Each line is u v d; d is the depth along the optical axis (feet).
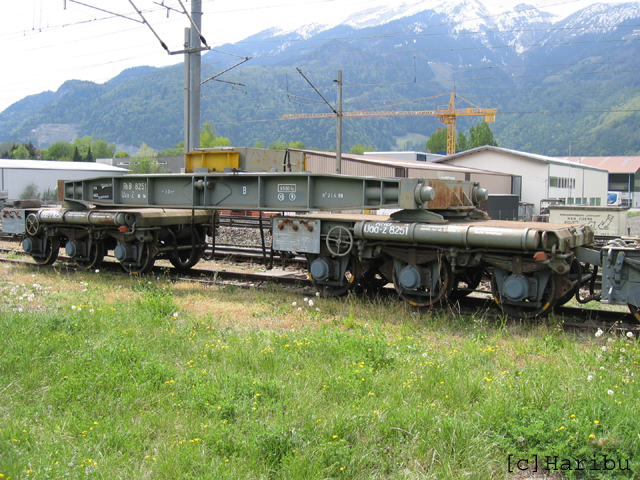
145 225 41.39
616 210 63.87
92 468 13.52
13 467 13.16
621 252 26.17
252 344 23.45
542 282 28.45
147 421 16.30
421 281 31.48
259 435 14.71
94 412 16.93
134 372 19.49
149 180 39.88
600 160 346.33
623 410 16.02
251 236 68.28
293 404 17.13
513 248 27.99
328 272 34.45
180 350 23.06
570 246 27.71
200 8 61.36
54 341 22.68
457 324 28.66
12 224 49.19
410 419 15.85
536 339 25.30
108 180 42.22
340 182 32.94
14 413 16.71
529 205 159.33
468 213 34.37
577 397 17.29
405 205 29.94
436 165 157.79
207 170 38.24
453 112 342.64
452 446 14.67
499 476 13.80
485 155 191.31
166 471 13.53
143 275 43.01
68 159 406.82
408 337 25.35
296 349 22.59
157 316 27.73
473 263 29.84
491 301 33.60
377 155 244.22
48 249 48.98
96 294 35.27
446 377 19.33
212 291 37.70
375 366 21.07
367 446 14.96
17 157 364.17
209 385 18.25
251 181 36.09
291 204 34.68
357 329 27.14
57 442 14.90
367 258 33.60
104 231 43.83
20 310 29.12
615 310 31.86
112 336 23.84
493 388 18.31
